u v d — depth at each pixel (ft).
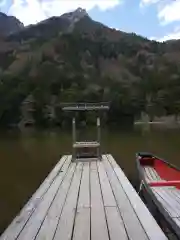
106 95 176.96
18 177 47.57
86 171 29.37
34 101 164.76
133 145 87.30
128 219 15.10
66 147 84.84
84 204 18.03
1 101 167.43
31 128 162.20
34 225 14.51
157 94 187.73
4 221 29.45
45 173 50.08
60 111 161.58
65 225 14.47
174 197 24.95
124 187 22.27
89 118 152.97
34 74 180.55
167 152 72.79
